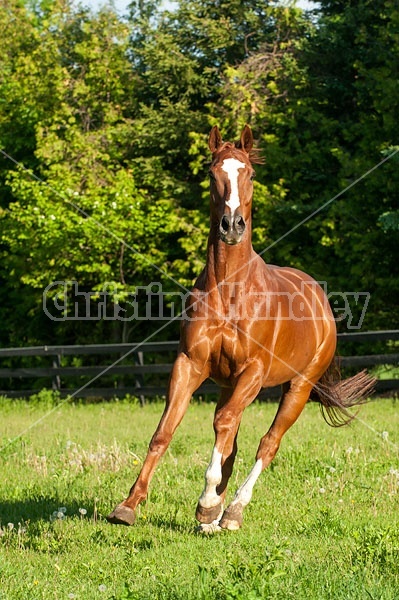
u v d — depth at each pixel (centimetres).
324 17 2142
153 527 651
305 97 2111
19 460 971
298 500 732
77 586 503
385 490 760
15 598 481
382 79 1884
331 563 533
